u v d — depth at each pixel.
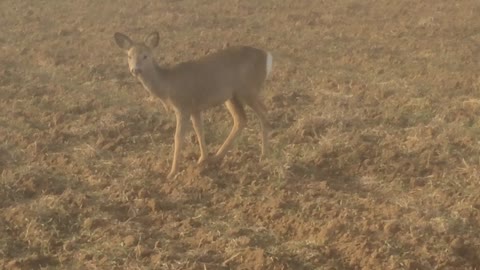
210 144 8.62
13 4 17.44
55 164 8.17
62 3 17.50
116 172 7.97
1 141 8.78
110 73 11.75
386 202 7.04
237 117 8.07
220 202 7.19
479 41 13.03
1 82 11.26
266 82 11.04
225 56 7.70
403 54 12.41
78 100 10.34
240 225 6.68
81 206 7.07
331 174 7.79
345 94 10.34
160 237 6.52
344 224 6.52
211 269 5.92
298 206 7.02
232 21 15.34
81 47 13.40
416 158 8.02
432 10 15.72
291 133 8.78
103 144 8.74
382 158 8.02
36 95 10.70
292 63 12.02
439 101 9.87
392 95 10.20
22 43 13.73
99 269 5.98
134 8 16.77
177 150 7.66
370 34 13.86
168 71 7.47
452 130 8.61
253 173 7.68
